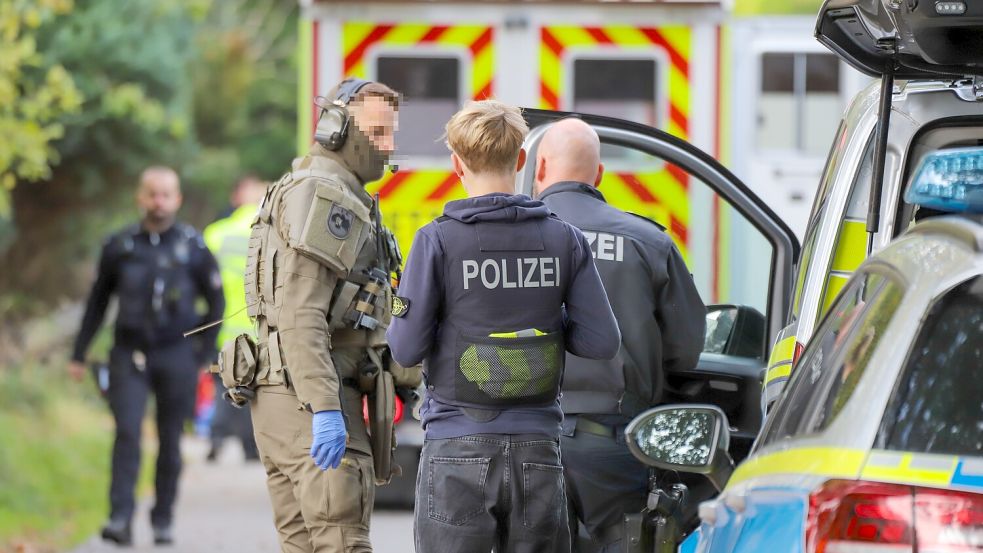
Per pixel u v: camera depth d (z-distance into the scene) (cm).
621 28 3750
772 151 4088
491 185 1686
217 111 10800
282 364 1855
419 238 1661
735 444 2217
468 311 1641
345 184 1867
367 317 1866
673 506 1992
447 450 1642
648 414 1424
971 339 1098
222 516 4106
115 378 3488
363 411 1889
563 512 1686
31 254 5997
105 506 4153
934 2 1556
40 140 3825
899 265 1170
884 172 1791
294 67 11812
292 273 1819
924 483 1042
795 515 1094
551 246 1667
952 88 1784
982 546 1017
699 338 2017
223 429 5575
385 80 3706
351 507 1833
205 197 9769
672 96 3769
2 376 5250
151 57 5725
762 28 4069
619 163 3478
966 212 1183
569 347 1712
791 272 2267
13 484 3994
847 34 1719
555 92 3741
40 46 5262
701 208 3462
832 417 1135
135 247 3497
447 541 1638
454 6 3706
